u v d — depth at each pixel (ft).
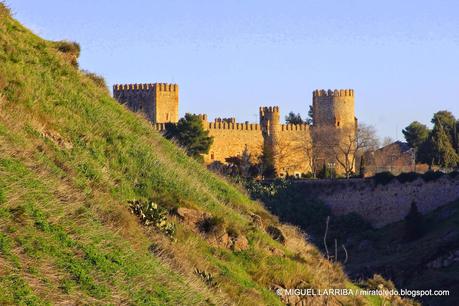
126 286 124.47
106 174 174.29
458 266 451.12
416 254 472.85
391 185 618.85
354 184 628.69
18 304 102.58
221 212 206.90
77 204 137.69
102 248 130.82
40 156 148.77
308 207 604.08
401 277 446.19
